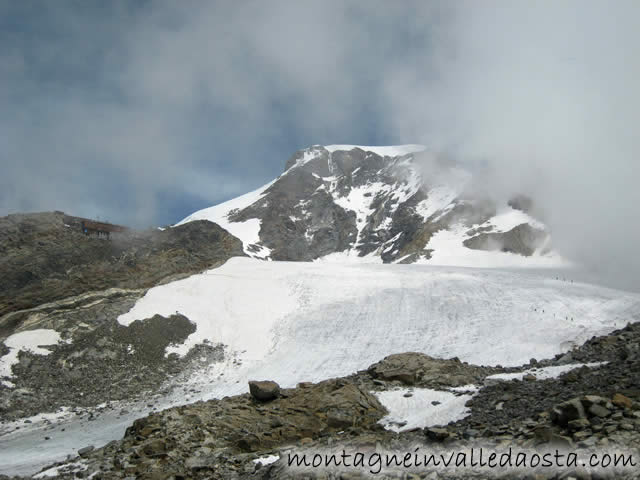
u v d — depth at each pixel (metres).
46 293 54.34
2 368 41.62
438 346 47.53
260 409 23.31
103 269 62.31
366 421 21.92
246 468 16.62
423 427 19.19
